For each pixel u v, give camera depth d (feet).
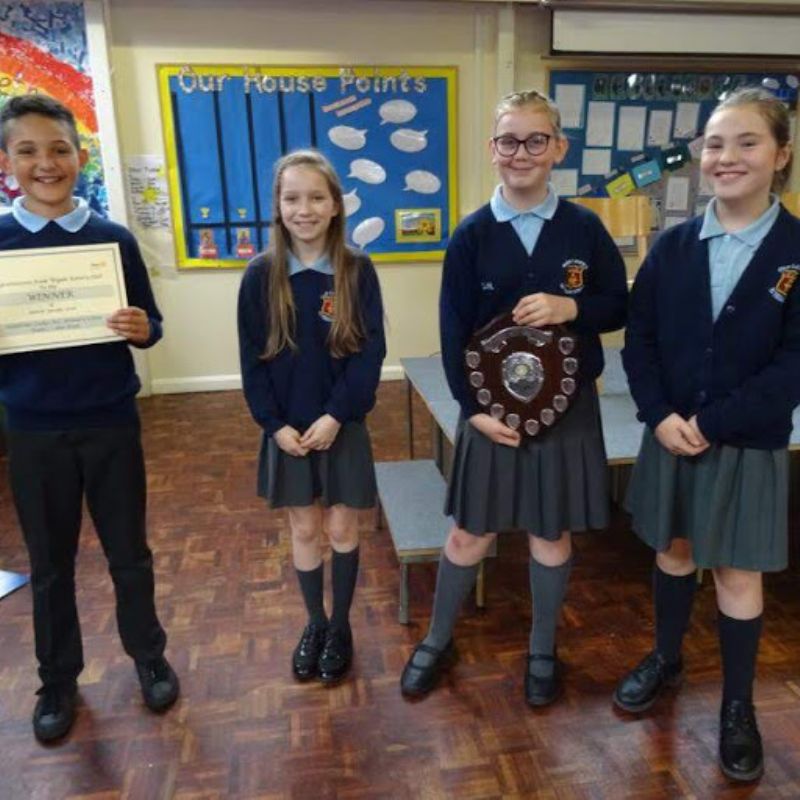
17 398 4.77
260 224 14.30
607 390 8.71
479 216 5.02
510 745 5.22
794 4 14.03
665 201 15.25
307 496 5.54
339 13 13.53
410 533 6.85
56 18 12.71
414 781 4.91
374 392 5.44
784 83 14.87
